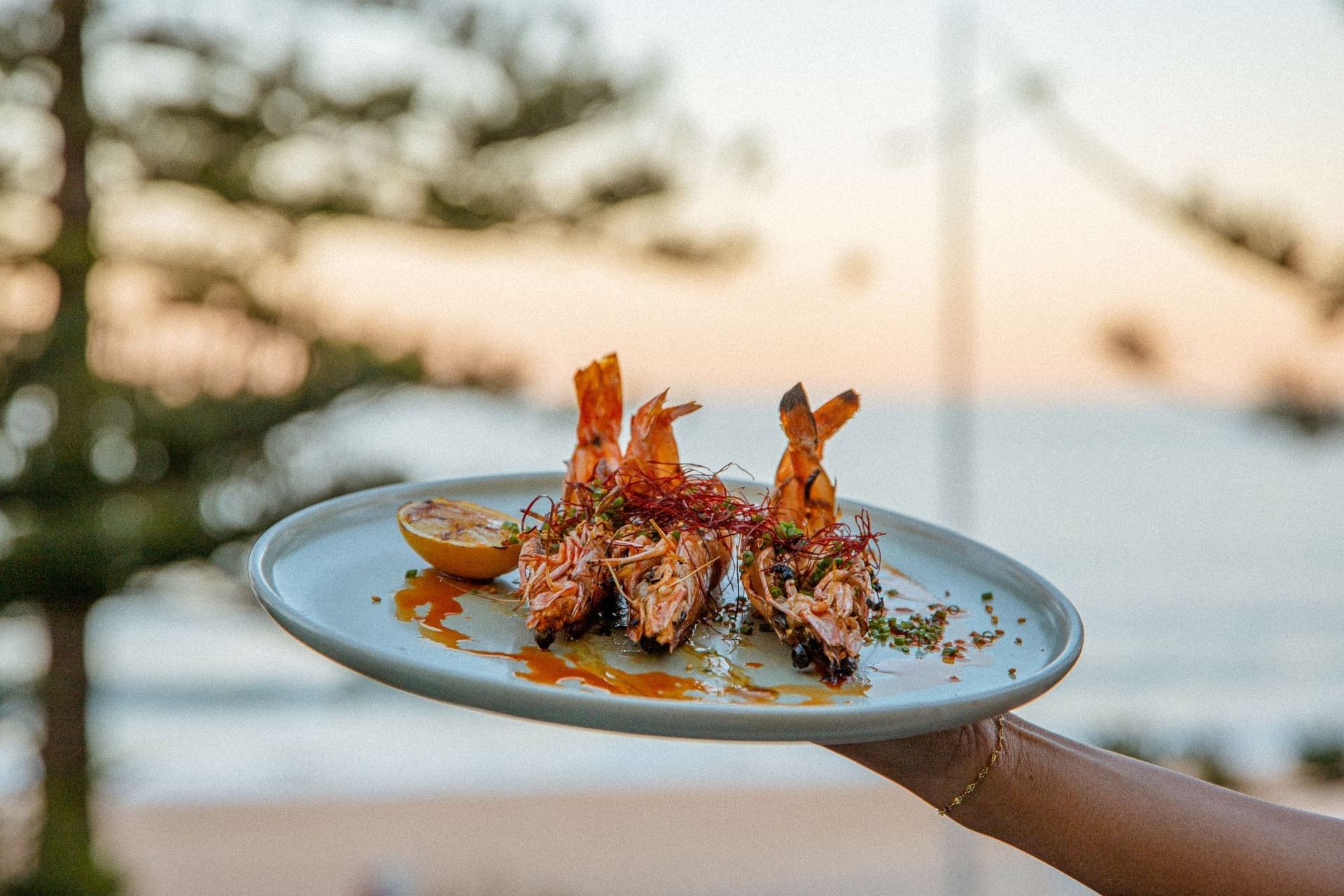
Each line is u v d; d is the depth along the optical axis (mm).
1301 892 1345
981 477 46188
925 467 47219
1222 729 22703
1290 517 41344
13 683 9375
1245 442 47062
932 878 14984
